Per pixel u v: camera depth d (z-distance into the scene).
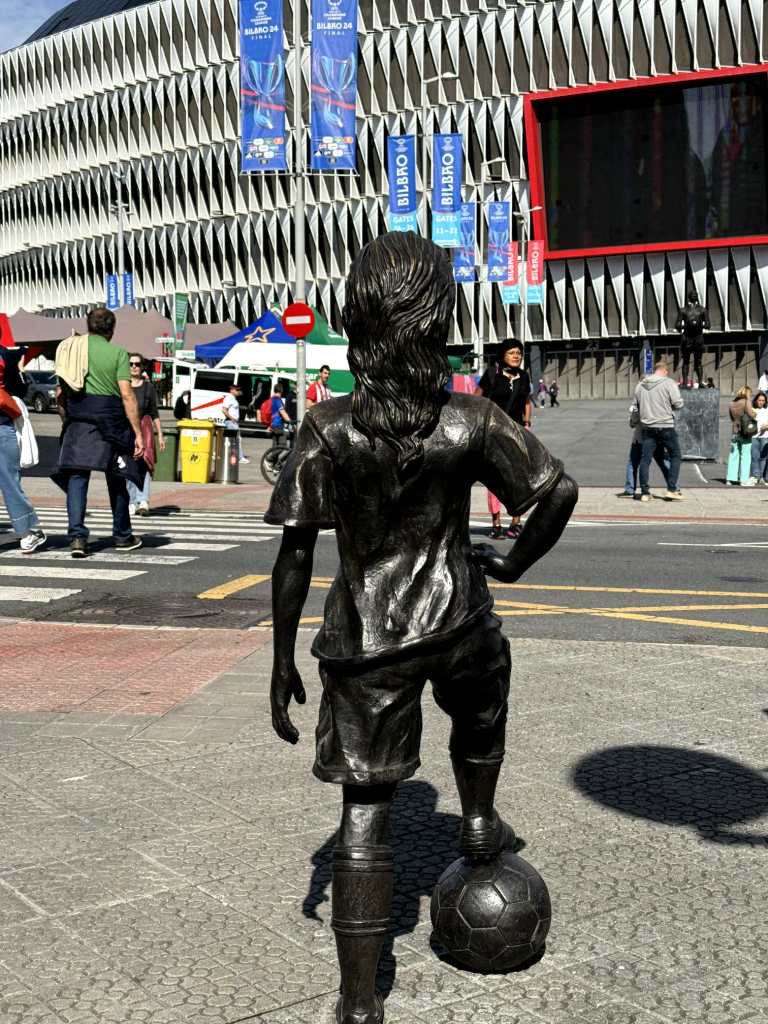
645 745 4.85
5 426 11.11
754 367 72.00
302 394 22.11
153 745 4.87
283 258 83.00
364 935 2.58
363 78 78.12
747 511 16.39
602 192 73.06
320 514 2.66
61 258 98.94
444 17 75.19
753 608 8.45
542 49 73.12
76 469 10.86
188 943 3.06
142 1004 2.74
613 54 71.56
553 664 6.39
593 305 74.69
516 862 3.00
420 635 2.62
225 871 3.54
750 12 68.19
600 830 3.89
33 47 97.44
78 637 7.32
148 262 91.31
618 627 7.69
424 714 5.32
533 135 73.75
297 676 2.83
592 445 31.17
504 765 4.57
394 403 2.58
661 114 71.12
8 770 4.54
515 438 2.66
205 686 5.94
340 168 22.61
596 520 15.40
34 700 5.67
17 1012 2.71
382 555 2.67
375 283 2.55
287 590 2.74
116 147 92.06
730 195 70.38
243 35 22.61
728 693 5.73
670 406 17.56
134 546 11.65
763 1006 2.74
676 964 2.96
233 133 84.12
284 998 2.77
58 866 3.58
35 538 11.36
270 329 37.91
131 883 3.45
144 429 15.29
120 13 90.00
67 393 10.83
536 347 76.19
